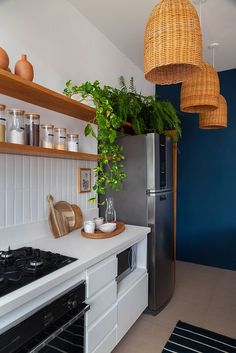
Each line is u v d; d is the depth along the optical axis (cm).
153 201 218
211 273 322
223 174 340
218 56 296
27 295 97
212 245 348
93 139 233
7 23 157
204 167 351
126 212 230
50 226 177
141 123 245
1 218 151
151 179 218
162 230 229
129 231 203
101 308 148
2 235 151
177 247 370
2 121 132
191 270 332
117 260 174
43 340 105
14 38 161
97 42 244
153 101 247
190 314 227
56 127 190
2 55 124
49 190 186
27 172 168
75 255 143
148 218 220
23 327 97
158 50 112
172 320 217
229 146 336
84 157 184
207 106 188
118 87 280
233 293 267
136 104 232
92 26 237
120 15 224
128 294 181
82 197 221
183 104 179
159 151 225
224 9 213
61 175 197
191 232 361
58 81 196
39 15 180
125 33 251
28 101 162
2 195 152
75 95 200
